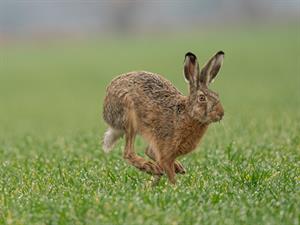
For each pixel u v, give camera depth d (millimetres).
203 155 42469
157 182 35094
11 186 34750
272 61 152875
